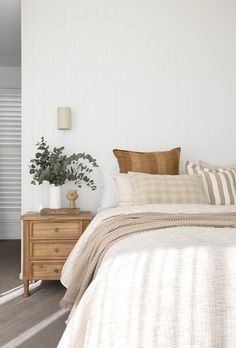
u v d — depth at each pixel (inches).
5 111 239.8
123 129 155.7
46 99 152.8
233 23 160.4
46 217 128.4
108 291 54.0
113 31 155.6
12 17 167.0
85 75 154.4
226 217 87.7
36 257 128.5
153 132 156.7
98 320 52.4
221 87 159.6
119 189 133.3
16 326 101.0
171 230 71.1
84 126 154.5
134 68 156.3
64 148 153.3
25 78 152.0
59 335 95.0
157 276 53.4
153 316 50.3
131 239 69.0
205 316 49.5
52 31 153.1
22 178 152.0
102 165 154.9
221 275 52.4
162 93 157.3
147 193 124.9
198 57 158.9
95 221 107.5
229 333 49.1
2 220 237.3
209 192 133.3
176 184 127.7
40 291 132.3
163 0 157.6
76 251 104.3
